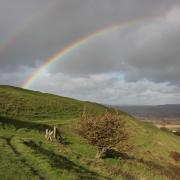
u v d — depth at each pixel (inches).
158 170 1959.9
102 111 4217.5
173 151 3221.0
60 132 2293.3
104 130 1745.8
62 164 1195.9
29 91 4756.4
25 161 1127.0
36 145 1578.5
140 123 4603.8
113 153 1953.7
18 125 2260.1
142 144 3097.9
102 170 1334.9
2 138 1605.6
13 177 915.4
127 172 1512.1
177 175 2112.5
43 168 1067.3
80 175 1085.1
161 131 4808.1
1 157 1118.4
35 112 3014.3
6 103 2957.7
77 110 3649.1
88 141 1780.3
